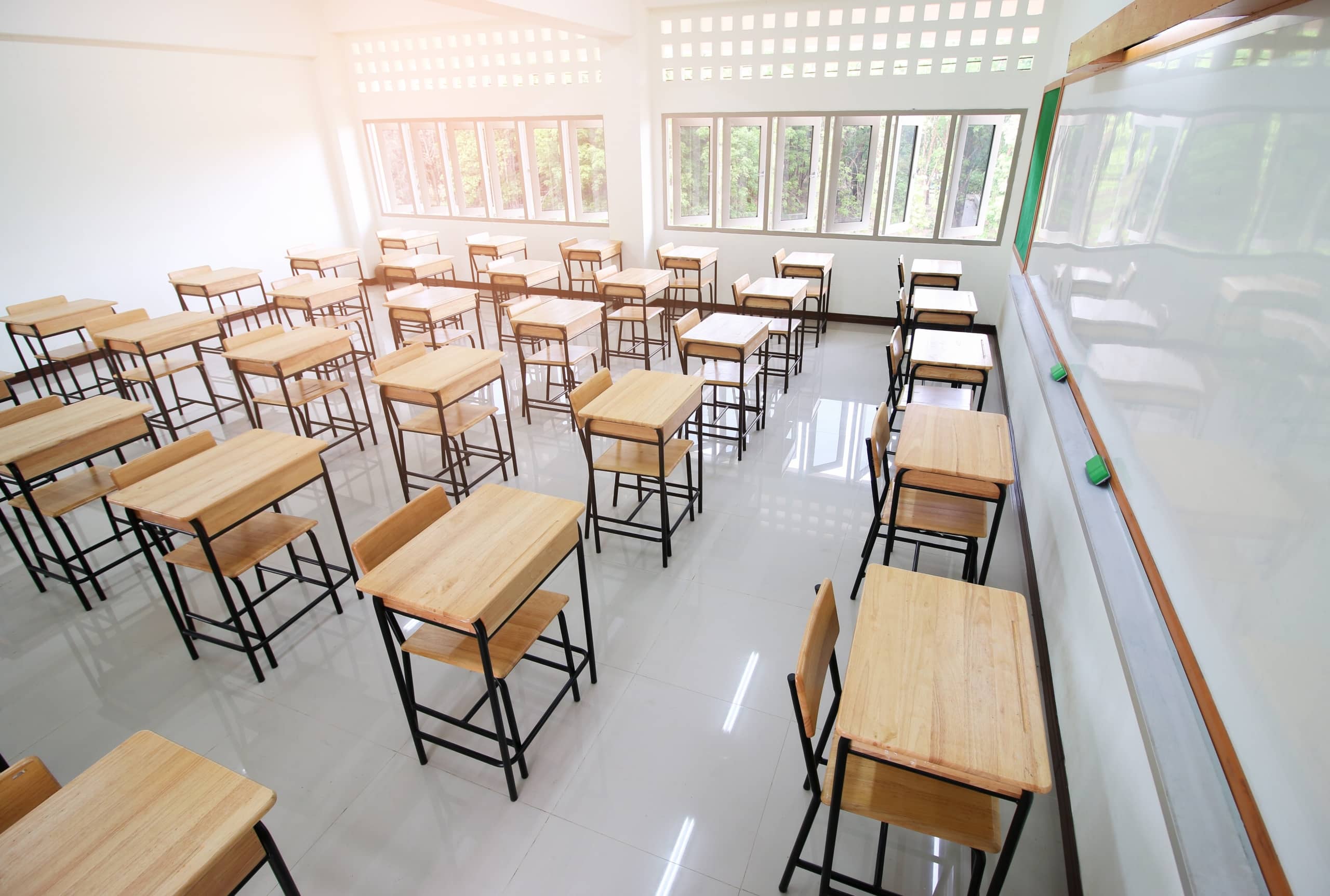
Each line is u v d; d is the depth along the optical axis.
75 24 6.16
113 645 3.00
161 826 1.41
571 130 8.27
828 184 7.16
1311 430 1.01
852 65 6.61
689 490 3.70
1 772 1.49
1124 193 2.40
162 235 7.29
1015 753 1.42
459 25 8.15
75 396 5.88
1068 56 4.41
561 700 2.62
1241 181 1.42
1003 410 5.05
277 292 5.71
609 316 6.10
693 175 7.84
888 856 2.04
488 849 2.09
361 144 9.35
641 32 7.18
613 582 3.30
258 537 2.93
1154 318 1.85
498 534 2.30
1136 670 1.44
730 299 8.05
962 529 2.79
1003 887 1.94
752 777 2.30
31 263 6.32
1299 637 0.97
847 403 5.33
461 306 5.55
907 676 1.63
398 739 2.50
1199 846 1.10
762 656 2.83
